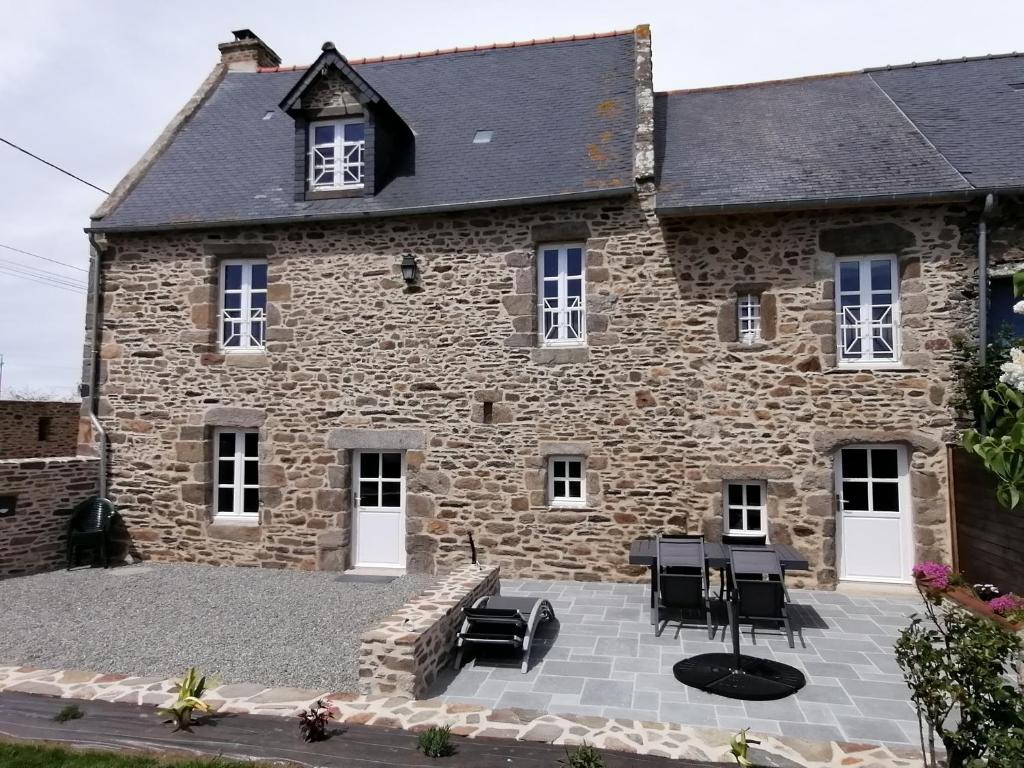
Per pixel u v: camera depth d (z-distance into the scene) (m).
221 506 8.95
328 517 8.46
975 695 3.26
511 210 8.16
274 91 10.95
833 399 7.46
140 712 4.41
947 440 7.22
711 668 5.15
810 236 7.57
